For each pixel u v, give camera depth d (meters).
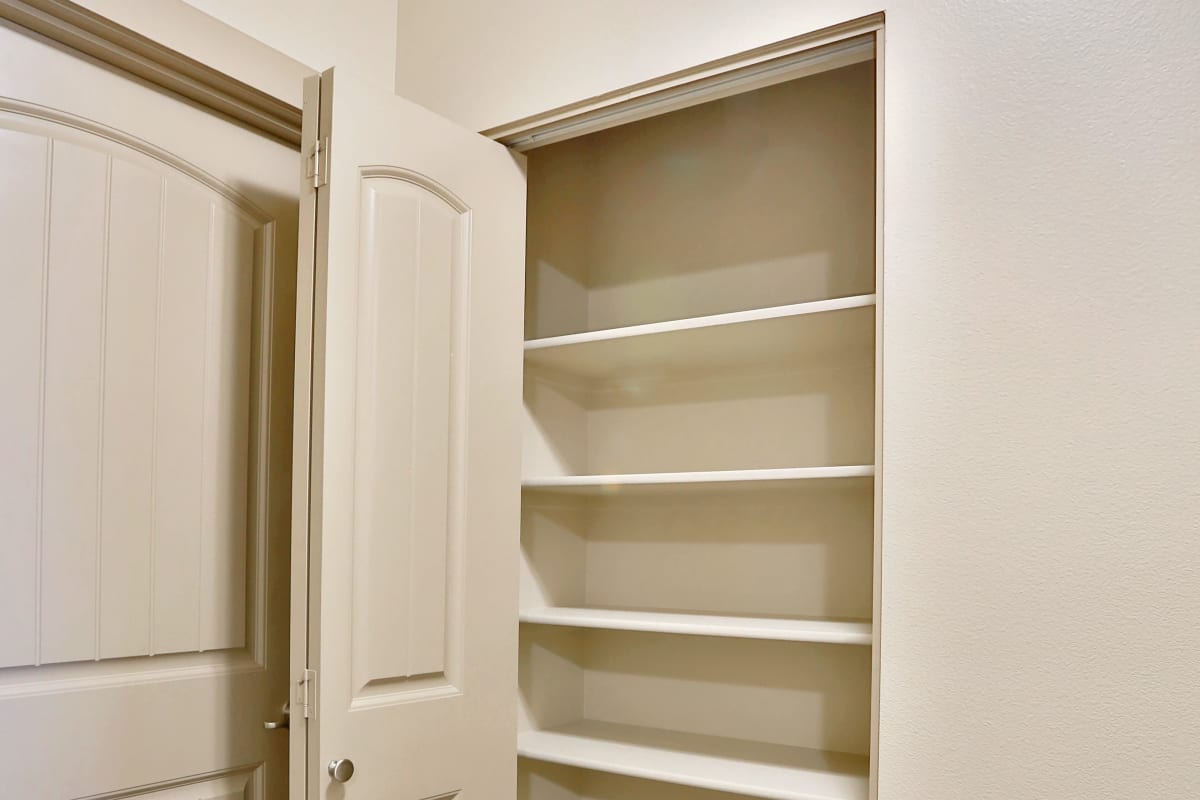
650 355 2.21
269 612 1.88
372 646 1.65
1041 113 1.45
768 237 2.28
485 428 1.93
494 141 2.04
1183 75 1.35
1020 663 1.39
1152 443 1.33
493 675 1.91
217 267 1.83
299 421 1.60
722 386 2.32
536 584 2.31
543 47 1.97
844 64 1.72
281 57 1.86
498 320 1.98
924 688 1.46
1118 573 1.34
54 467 1.54
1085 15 1.43
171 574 1.71
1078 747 1.34
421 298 1.80
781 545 2.21
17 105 1.52
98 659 1.59
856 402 2.13
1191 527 1.30
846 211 2.17
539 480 2.13
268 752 1.86
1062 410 1.39
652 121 2.49
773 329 1.89
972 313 1.47
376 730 1.64
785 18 1.67
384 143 1.73
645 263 2.46
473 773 1.84
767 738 2.18
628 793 2.36
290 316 1.96
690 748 2.11
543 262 2.40
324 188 1.63
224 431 1.82
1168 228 1.35
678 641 2.33
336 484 1.59
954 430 1.47
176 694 1.70
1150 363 1.34
